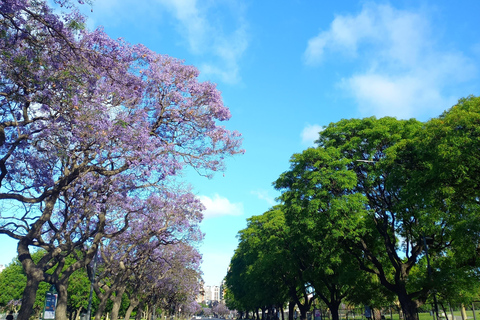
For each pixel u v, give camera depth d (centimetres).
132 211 2428
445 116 2180
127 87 1605
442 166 1989
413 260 2650
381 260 3034
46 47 1292
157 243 3200
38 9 1235
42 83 1273
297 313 9350
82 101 1420
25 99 1315
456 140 1917
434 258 2692
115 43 1547
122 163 1741
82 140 1556
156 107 1878
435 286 2359
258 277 5009
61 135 1506
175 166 1834
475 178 2036
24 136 1461
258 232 4938
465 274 2359
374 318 3922
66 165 1736
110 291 2878
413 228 2511
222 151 1941
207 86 1931
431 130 2111
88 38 1484
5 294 7025
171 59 1931
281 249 3762
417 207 2294
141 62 1619
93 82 1395
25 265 1546
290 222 3017
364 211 2522
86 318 2453
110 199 2075
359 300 3250
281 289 4978
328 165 2658
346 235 2534
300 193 2750
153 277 4178
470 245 2167
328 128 3012
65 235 1973
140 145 1694
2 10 1127
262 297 5178
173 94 1847
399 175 2320
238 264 6875
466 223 1989
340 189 2634
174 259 4194
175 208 2939
